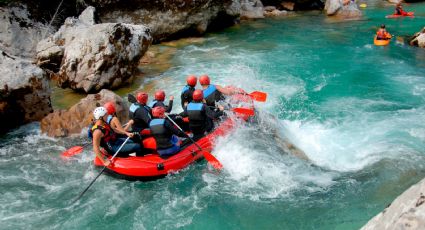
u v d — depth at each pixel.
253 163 6.38
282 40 14.45
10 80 7.68
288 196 5.66
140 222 5.27
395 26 15.96
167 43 14.45
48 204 5.66
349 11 18.33
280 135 7.22
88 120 7.68
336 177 6.06
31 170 6.52
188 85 7.20
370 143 7.00
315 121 8.03
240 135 6.98
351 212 5.25
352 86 9.80
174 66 11.72
